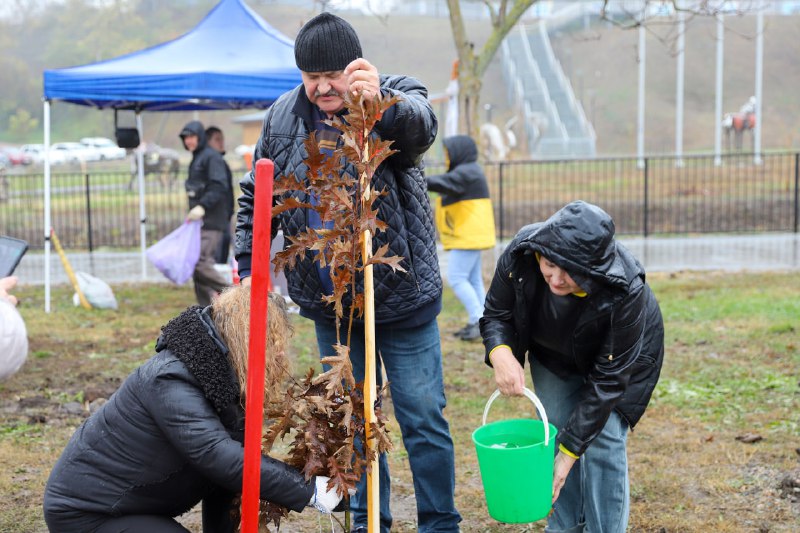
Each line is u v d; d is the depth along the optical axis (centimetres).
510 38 5316
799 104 5375
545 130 4181
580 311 299
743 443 519
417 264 337
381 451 268
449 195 747
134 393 272
